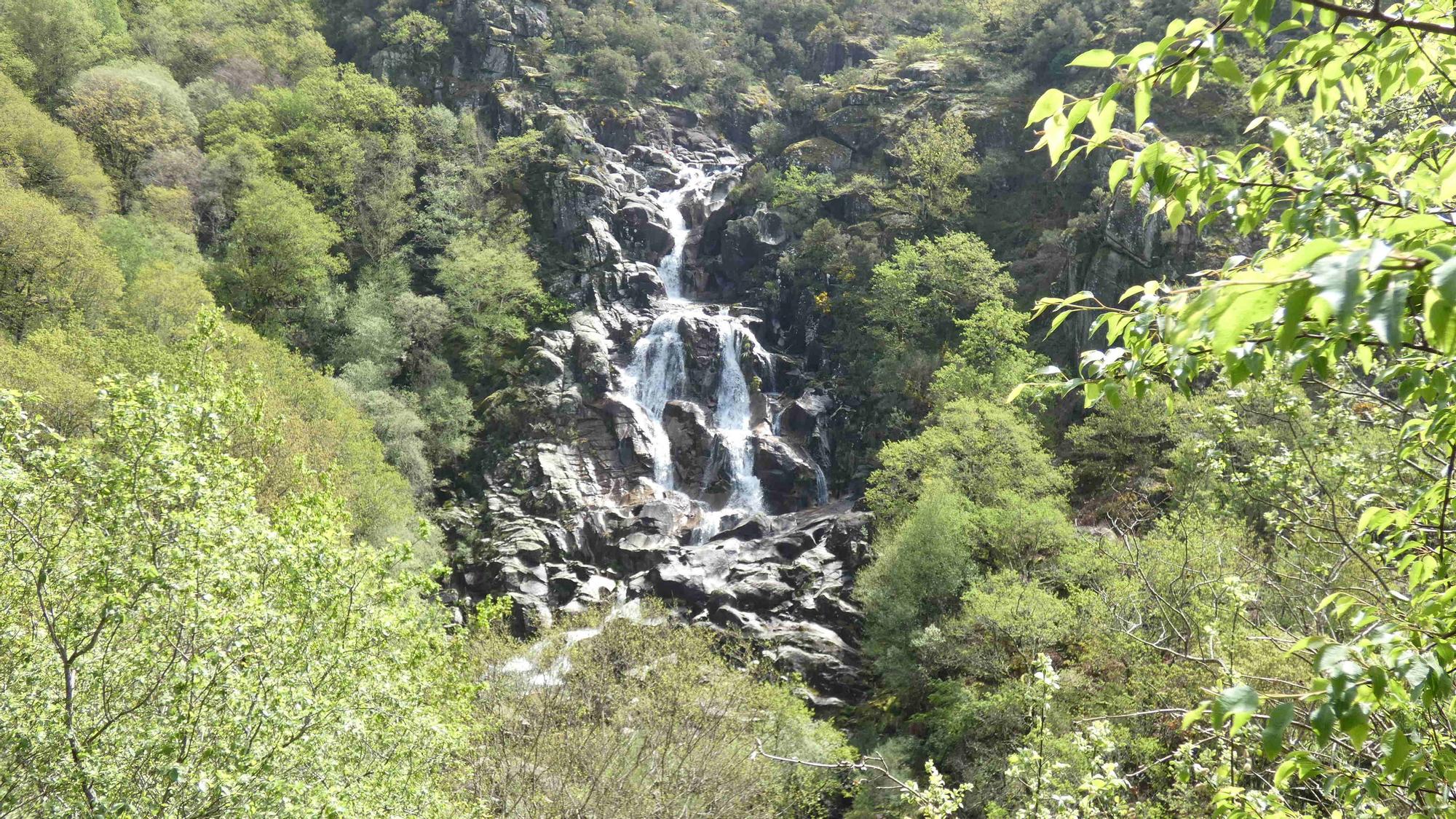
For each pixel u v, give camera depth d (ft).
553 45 302.86
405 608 42.60
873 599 111.86
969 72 270.87
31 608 28.94
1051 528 106.52
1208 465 37.11
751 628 124.47
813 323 209.77
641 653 88.89
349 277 216.13
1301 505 33.50
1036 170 225.76
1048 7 262.26
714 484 179.52
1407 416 21.16
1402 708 12.25
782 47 335.26
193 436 33.42
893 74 285.64
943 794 28.48
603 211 239.71
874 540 134.51
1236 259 11.99
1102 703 73.15
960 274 188.24
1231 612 39.93
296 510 42.78
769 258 228.63
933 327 191.42
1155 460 139.44
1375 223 11.93
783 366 203.72
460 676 48.49
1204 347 11.39
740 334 199.62
